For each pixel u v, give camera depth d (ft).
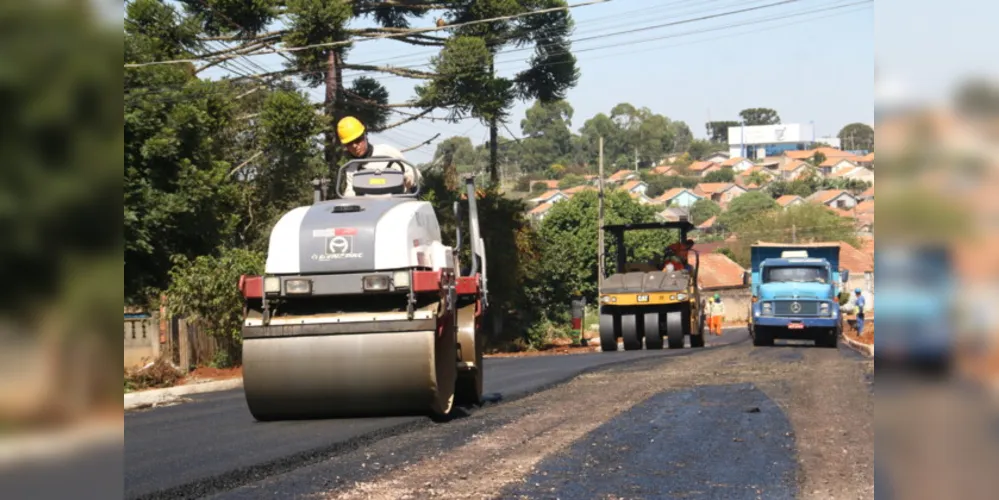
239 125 100.07
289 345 26.91
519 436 24.20
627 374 45.03
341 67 100.01
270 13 88.84
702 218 425.69
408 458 20.94
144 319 53.88
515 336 127.03
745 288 218.38
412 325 26.55
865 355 62.23
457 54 96.78
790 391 34.88
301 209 28.81
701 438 23.31
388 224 27.55
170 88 64.03
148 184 62.85
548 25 107.55
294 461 20.70
